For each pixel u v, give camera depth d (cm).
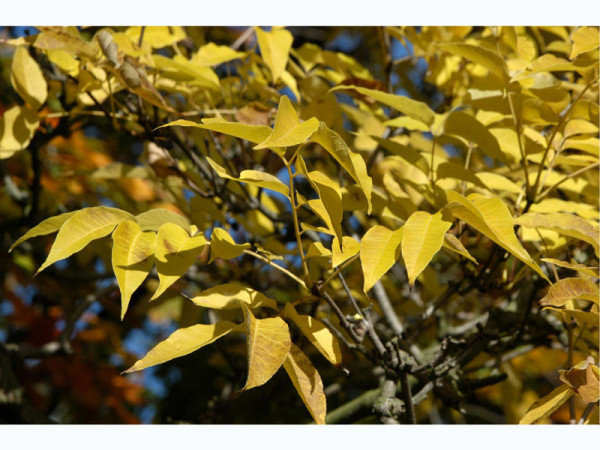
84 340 317
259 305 113
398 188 170
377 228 109
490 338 160
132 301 282
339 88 153
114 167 194
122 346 323
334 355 106
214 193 191
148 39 185
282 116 98
